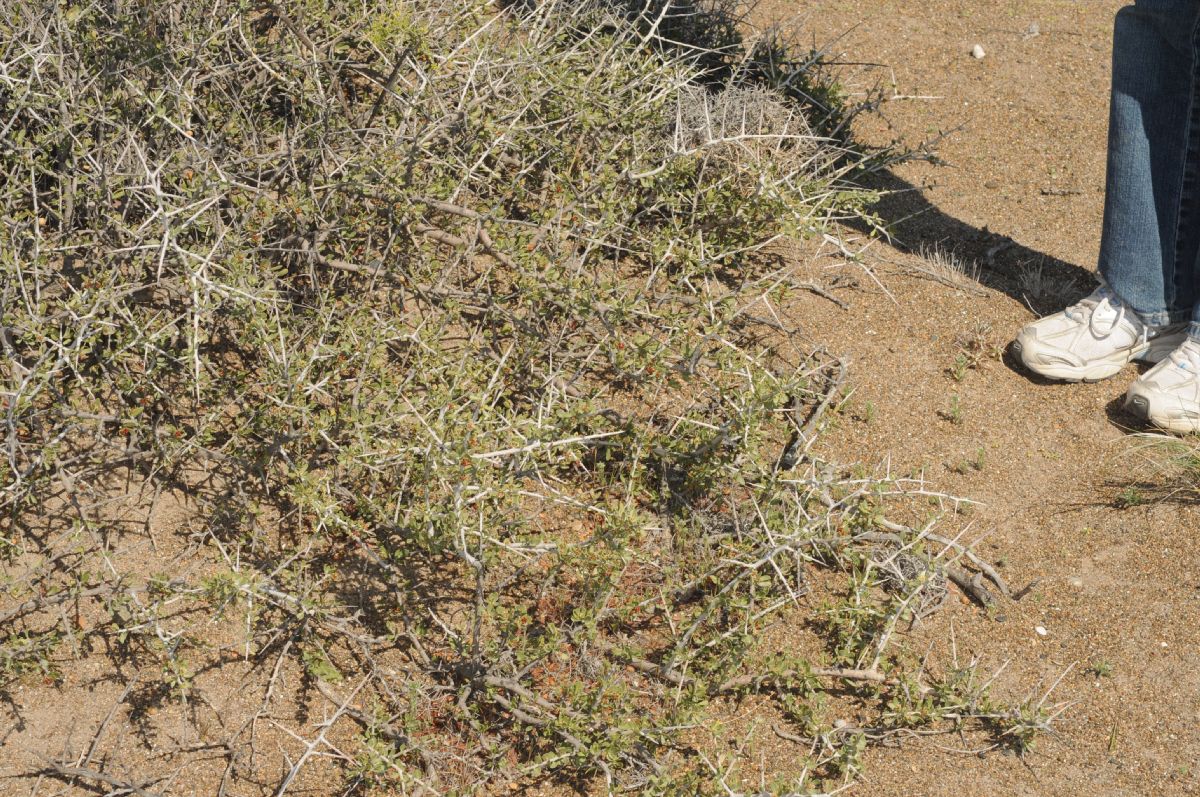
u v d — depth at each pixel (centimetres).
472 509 282
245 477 310
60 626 279
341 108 363
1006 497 345
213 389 311
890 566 306
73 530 289
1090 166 510
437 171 353
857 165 438
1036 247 455
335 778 263
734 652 277
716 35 490
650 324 360
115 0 336
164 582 261
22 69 318
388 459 287
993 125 537
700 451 315
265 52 362
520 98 370
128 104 328
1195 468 349
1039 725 273
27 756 259
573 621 284
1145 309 383
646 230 402
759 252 423
